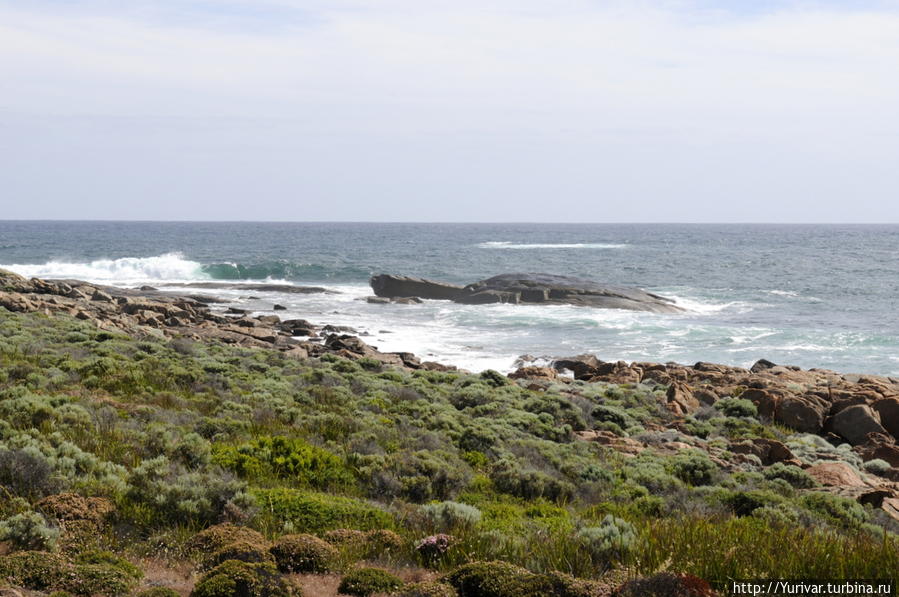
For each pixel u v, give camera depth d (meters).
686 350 44.22
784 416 26.58
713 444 21.70
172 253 128.88
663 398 27.67
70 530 9.87
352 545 10.32
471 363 39.12
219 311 56.47
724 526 10.51
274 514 11.37
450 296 69.62
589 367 36.00
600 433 21.86
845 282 84.62
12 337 25.25
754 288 79.56
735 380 31.91
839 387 30.09
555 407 23.11
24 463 11.23
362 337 46.50
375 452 15.73
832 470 19.12
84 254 121.94
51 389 18.48
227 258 120.38
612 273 98.88
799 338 47.88
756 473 18.23
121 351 25.61
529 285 67.38
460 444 17.91
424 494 13.81
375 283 71.88
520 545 10.35
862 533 11.95
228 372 23.83
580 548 9.87
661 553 9.23
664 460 18.33
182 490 11.18
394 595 8.56
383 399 21.84
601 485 15.77
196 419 16.92
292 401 20.05
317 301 67.12
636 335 48.81
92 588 8.19
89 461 12.30
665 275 95.38
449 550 10.15
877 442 24.50
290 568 9.47
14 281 50.00
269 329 42.84
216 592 8.02
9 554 8.87
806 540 9.51
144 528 10.52
